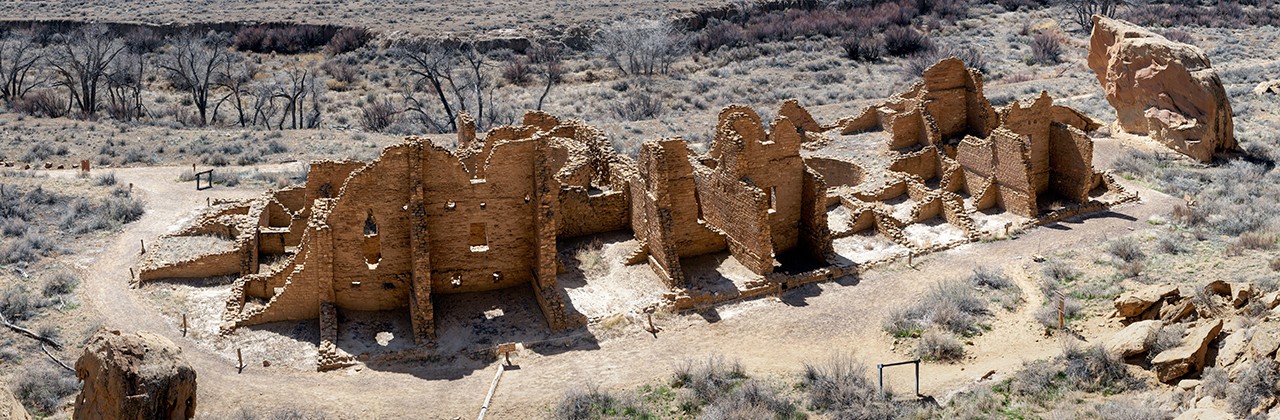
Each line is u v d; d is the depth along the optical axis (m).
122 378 18.42
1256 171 54.41
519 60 113.75
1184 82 57.75
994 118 55.19
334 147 69.38
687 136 68.69
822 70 107.44
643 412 31.06
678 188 41.31
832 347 35.28
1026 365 32.06
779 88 96.94
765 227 39.94
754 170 41.72
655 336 36.53
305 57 120.81
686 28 127.31
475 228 40.12
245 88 103.88
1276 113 68.00
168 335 36.78
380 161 36.28
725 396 31.45
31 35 120.12
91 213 50.97
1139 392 29.66
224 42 124.25
